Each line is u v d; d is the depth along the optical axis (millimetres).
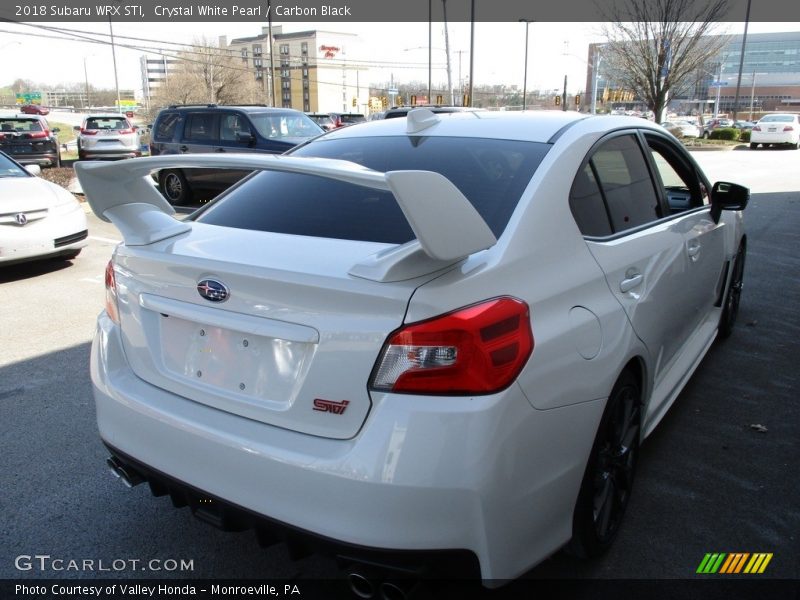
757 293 6414
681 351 3643
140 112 101938
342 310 1877
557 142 2633
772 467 3277
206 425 2084
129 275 2385
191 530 2826
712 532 2764
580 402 2156
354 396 1861
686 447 3471
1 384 4309
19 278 6961
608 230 2652
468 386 1820
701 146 33188
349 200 2523
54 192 7219
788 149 32312
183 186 13398
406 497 1787
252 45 123875
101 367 2445
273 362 2010
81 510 2955
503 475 1864
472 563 1881
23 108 65812
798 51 125562
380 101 72125
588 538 2389
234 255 2141
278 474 1915
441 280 1877
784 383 4270
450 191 1836
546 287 2133
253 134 12438
